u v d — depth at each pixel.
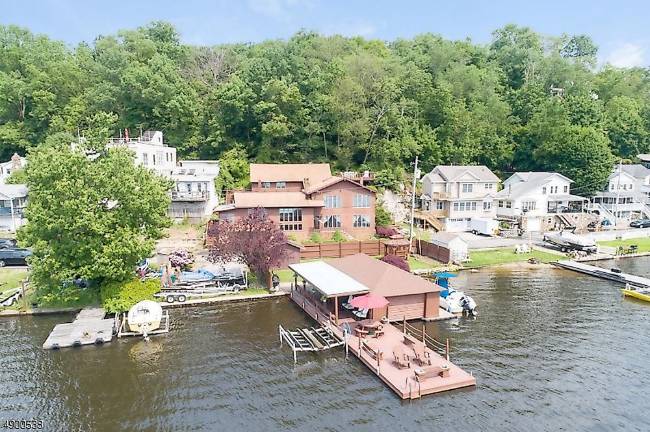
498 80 97.81
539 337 31.84
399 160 76.62
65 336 30.59
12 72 81.12
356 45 99.50
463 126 81.06
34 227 34.50
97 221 34.56
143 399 23.91
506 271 49.97
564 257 55.75
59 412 22.67
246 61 90.81
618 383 25.64
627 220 79.19
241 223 43.19
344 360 28.41
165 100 77.56
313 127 73.81
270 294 40.28
